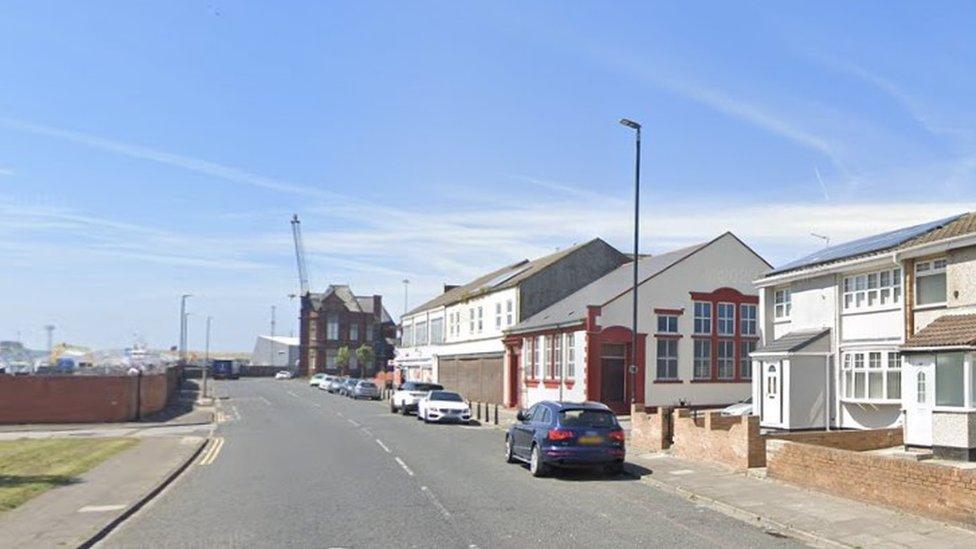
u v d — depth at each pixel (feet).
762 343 100.32
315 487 53.88
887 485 43.19
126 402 132.36
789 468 52.26
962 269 67.10
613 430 59.16
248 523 41.14
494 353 170.81
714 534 38.50
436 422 120.88
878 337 80.59
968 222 71.36
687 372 127.85
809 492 48.98
